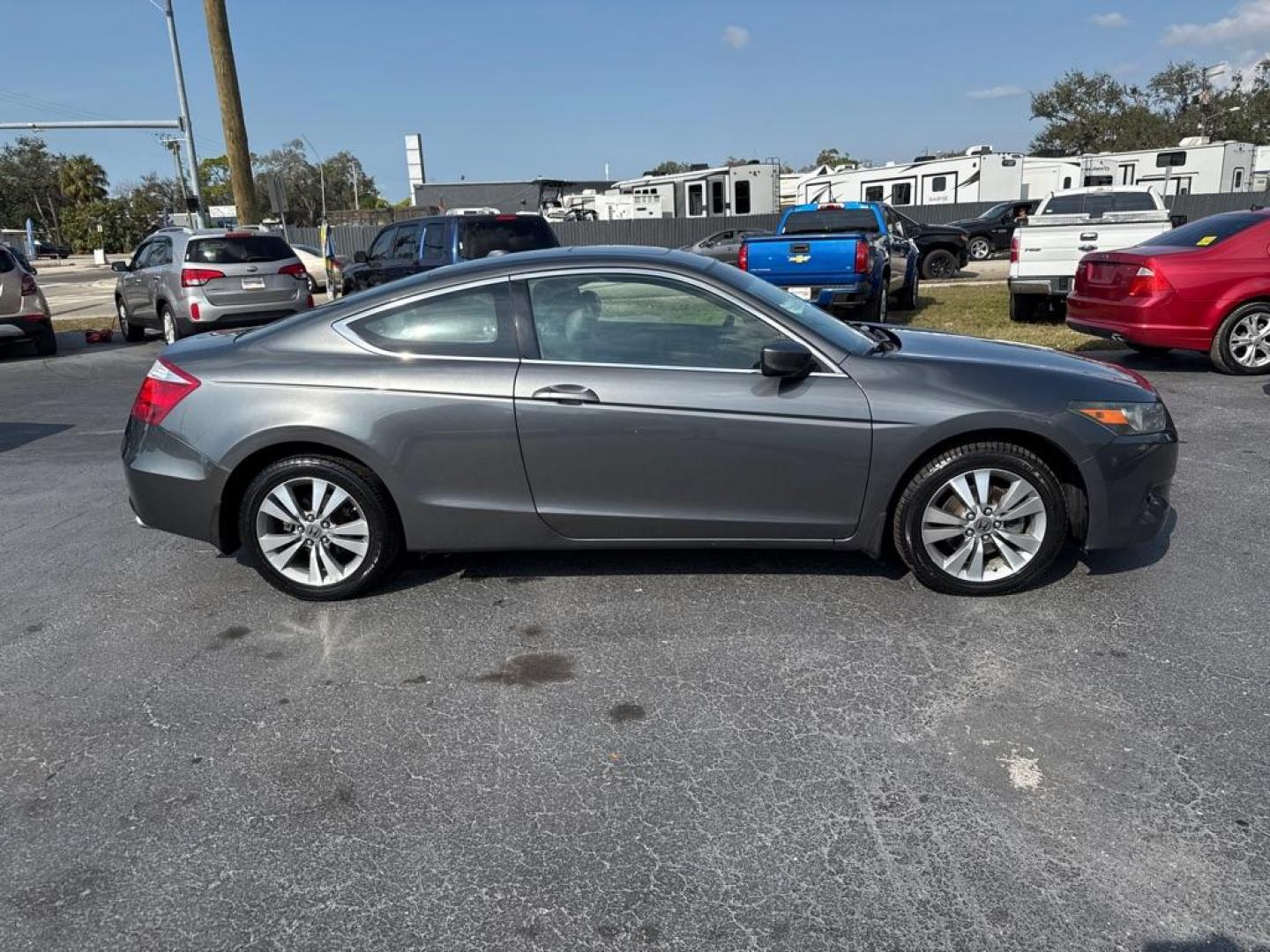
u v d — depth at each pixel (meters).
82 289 29.64
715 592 4.25
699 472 3.98
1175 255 8.53
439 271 4.27
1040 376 3.99
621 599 4.22
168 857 2.64
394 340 4.14
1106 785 2.82
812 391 3.92
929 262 21.77
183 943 2.33
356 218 43.94
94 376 11.51
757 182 32.97
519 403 3.99
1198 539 4.70
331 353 4.15
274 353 4.19
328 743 3.18
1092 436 3.89
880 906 2.38
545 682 3.53
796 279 11.42
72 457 7.18
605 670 3.61
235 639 3.96
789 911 2.38
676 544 4.13
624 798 2.84
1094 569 4.36
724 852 2.59
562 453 4.00
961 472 3.96
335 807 2.84
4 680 3.66
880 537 4.05
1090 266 9.20
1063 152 31.48
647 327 4.07
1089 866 2.50
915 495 3.98
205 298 12.62
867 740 3.09
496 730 3.23
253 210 21.56
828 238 11.25
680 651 3.73
